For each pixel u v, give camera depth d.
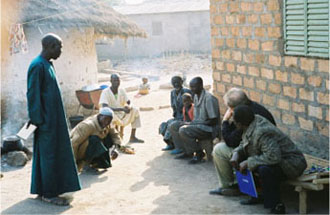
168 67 26.95
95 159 7.96
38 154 6.45
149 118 12.94
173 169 8.03
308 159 6.59
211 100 8.05
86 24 13.34
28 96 6.21
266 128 5.65
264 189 5.64
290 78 7.35
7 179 7.94
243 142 5.92
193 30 32.38
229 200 6.34
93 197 6.82
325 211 5.69
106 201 6.62
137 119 10.16
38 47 12.36
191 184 7.19
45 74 6.29
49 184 6.43
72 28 13.60
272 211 5.67
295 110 7.32
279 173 5.64
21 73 11.87
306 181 5.58
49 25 12.23
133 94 17.42
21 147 9.19
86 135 7.71
